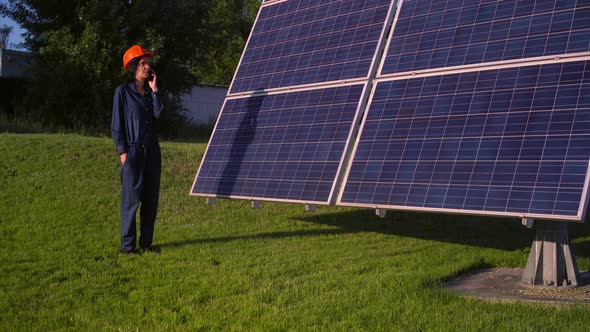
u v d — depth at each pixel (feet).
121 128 27.89
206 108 113.70
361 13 33.09
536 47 23.91
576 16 23.62
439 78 26.32
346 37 32.71
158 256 27.30
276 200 29.27
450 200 22.56
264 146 32.60
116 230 33.50
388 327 17.44
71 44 81.82
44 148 49.34
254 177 31.60
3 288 21.44
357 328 17.31
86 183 43.24
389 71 28.73
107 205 39.55
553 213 19.83
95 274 23.81
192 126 101.19
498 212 21.04
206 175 34.91
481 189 22.00
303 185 28.50
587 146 20.34
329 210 43.65
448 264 26.55
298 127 31.35
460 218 42.83
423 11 29.60
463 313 18.79
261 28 40.14
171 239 31.86
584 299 21.01
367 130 27.50
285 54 36.14
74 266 24.81
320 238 33.37
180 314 18.76
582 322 17.76
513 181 21.39
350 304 19.74
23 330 17.17
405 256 28.53
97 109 83.10
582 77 21.88
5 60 95.14
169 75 90.22
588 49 22.33
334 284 22.58
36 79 87.61
